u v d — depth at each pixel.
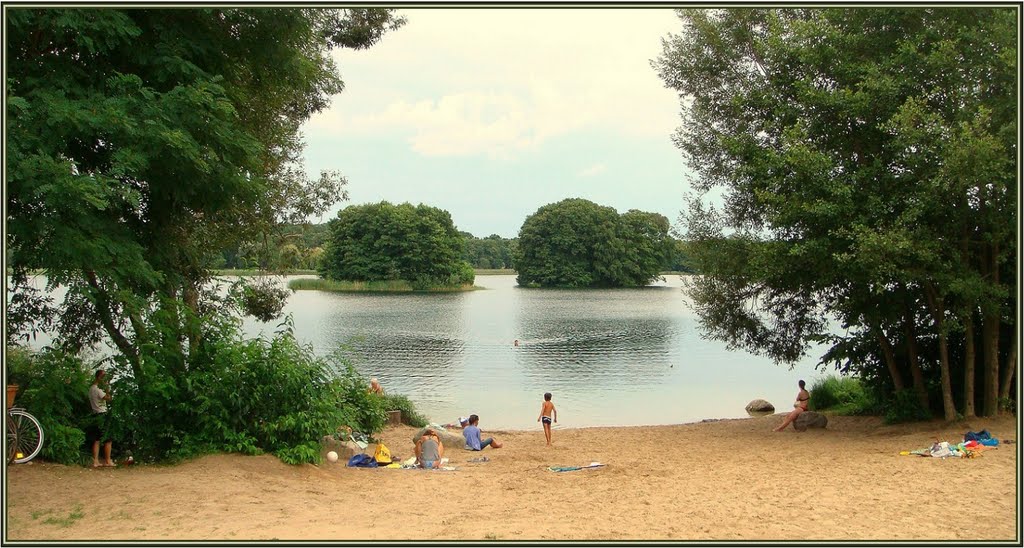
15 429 11.20
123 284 12.57
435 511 10.09
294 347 14.04
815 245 15.93
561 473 14.41
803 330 21.20
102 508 9.48
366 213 118.31
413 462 15.79
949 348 19.42
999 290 15.63
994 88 15.97
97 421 12.59
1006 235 15.60
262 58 14.65
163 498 10.09
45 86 11.68
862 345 20.47
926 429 17.47
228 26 14.24
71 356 13.31
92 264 11.50
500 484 12.85
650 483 12.57
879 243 14.73
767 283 19.17
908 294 17.44
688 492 11.44
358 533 8.44
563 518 9.52
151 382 12.75
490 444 19.44
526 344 47.19
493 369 37.31
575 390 31.91
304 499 10.73
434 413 27.03
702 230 20.61
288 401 13.59
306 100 22.80
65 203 10.62
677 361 40.59
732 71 19.67
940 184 14.99
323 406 13.77
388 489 12.24
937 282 15.69
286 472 12.50
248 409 13.25
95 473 11.25
